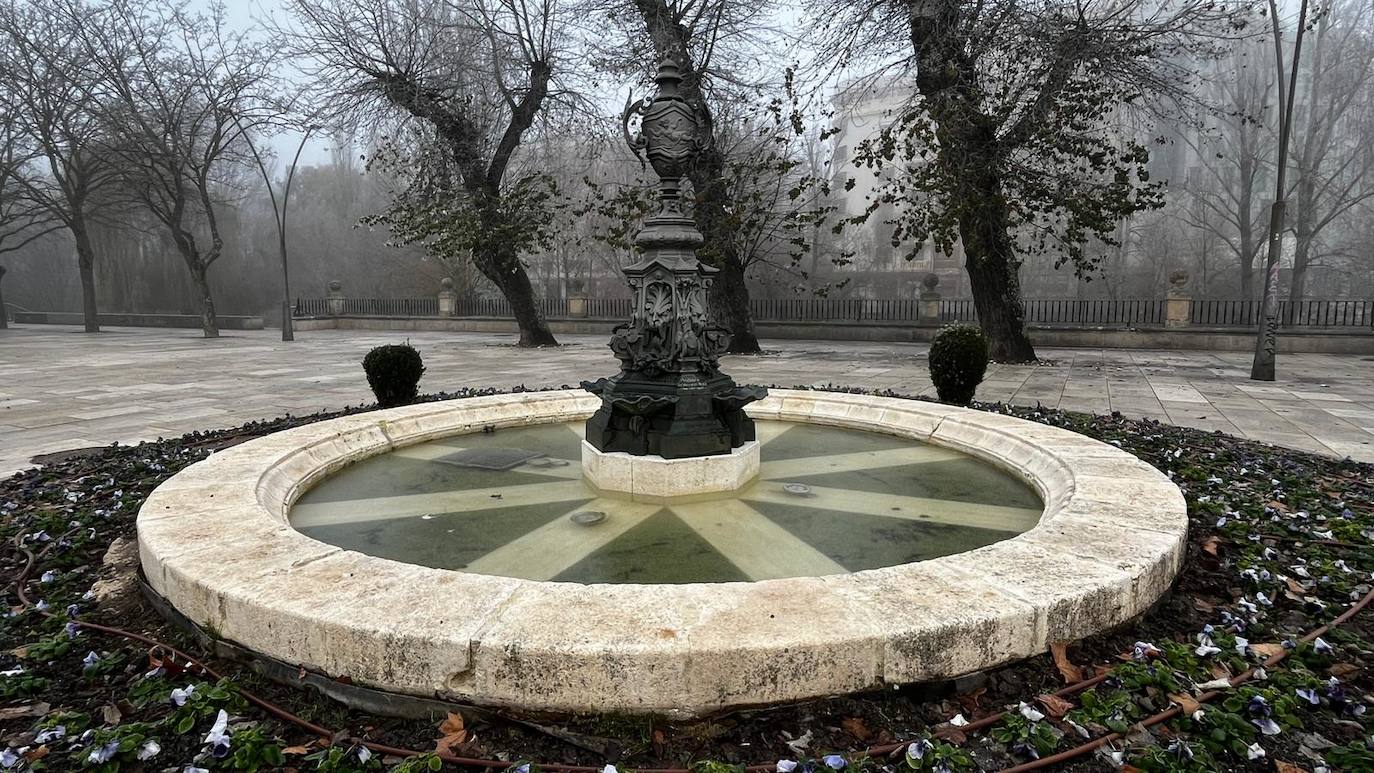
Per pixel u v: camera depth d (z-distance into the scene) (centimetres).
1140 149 1412
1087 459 483
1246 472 588
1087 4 1482
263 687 263
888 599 264
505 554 383
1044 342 2211
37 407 1083
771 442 658
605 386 534
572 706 232
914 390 1234
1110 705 243
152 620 321
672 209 512
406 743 232
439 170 2069
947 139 1414
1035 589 276
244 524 354
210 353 2125
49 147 2847
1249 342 1980
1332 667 280
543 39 2005
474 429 697
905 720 240
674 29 1734
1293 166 3175
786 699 236
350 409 944
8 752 223
